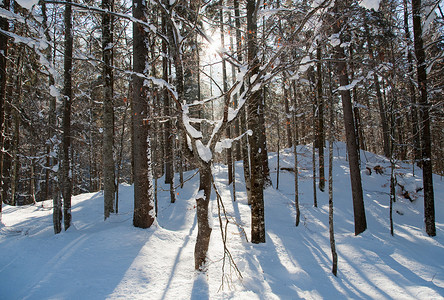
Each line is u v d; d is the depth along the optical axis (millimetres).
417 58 9070
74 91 12242
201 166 5070
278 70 4840
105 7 9180
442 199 12367
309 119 15359
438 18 9664
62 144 7461
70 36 7320
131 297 4312
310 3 5551
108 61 9273
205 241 5145
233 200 13461
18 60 12977
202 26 7207
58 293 4273
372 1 5215
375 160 18188
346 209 12125
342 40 7918
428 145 9148
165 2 5273
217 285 4926
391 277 6086
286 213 11797
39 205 14070
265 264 6645
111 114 9492
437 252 7570
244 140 13156
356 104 15961
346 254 7578
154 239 6773
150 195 7496
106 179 9305
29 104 14617
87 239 6480
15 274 4887
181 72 5242
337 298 5203
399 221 10992
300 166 17531
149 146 7664
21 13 9656
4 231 7680
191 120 5090
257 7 4473
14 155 14328
